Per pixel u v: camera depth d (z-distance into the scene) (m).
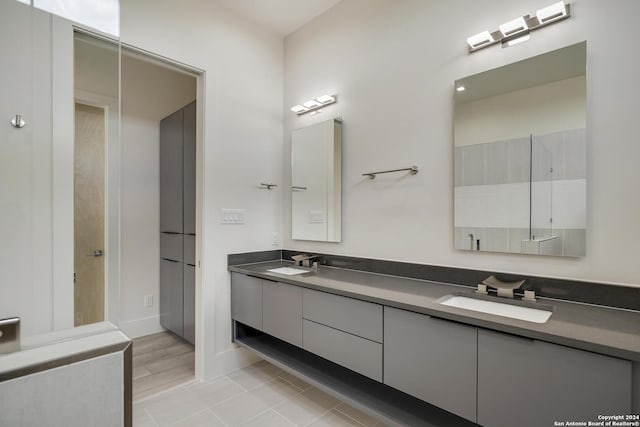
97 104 1.16
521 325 1.12
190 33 2.29
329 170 2.49
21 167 0.99
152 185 3.37
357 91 2.33
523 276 1.56
